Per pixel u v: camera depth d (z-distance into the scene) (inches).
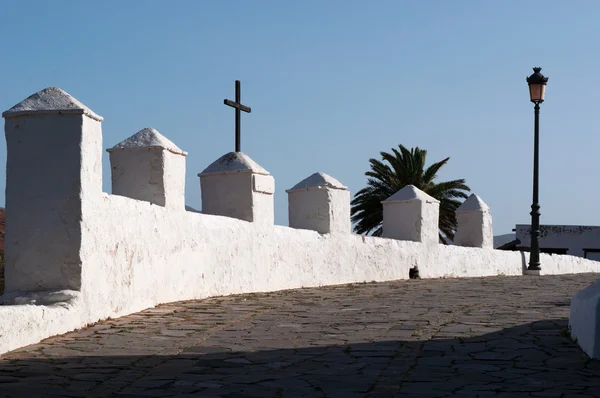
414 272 687.7
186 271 442.9
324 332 326.6
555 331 319.6
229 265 486.9
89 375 244.7
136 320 359.6
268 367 256.2
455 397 215.8
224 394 220.1
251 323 353.4
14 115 339.6
